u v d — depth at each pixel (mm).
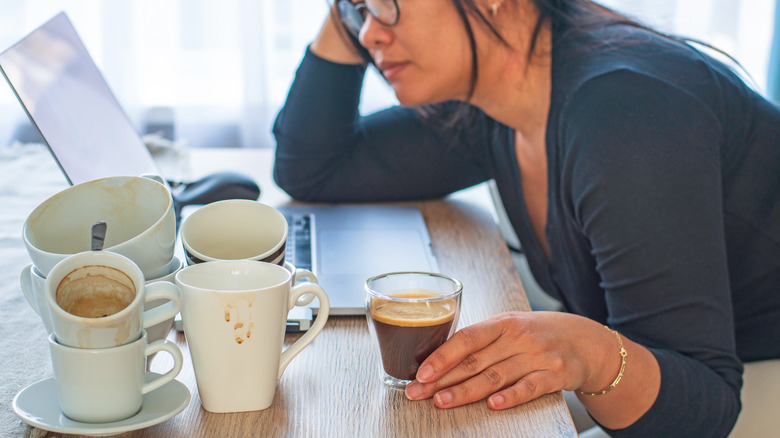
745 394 1039
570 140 925
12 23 2439
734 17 2549
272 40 2604
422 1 1006
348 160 1321
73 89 1055
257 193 1272
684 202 852
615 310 897
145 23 2568
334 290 886
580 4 1048
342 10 1221
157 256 664
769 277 1063
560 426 641
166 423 624
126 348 566
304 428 625
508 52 1035
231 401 636
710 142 889
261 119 2609
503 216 1632
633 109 878
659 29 1096
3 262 969
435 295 729
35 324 802
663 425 796
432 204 1332
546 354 708
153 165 1303
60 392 578
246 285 644
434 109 1299
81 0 2492
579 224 963
